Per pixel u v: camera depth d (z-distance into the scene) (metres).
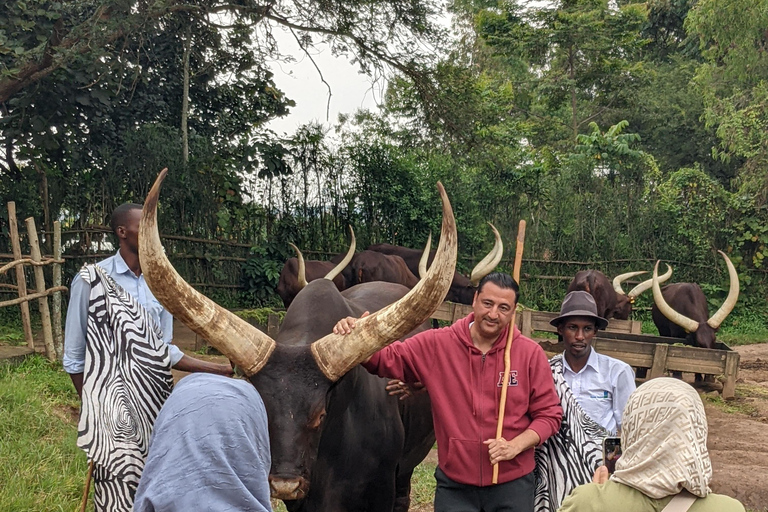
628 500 2.19
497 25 24.11
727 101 20.42
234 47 15.05
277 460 3.08
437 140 15.20
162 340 3.49
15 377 6.88
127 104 13.35
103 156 12.76
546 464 3.56
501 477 3.39
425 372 3.52
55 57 10.09
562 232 16.95
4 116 12.65
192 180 13.48
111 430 3.17
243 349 3.19
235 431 1.63
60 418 6.28
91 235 12.30
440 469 3.54
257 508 1.57
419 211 15.70
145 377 3.29
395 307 3.24
